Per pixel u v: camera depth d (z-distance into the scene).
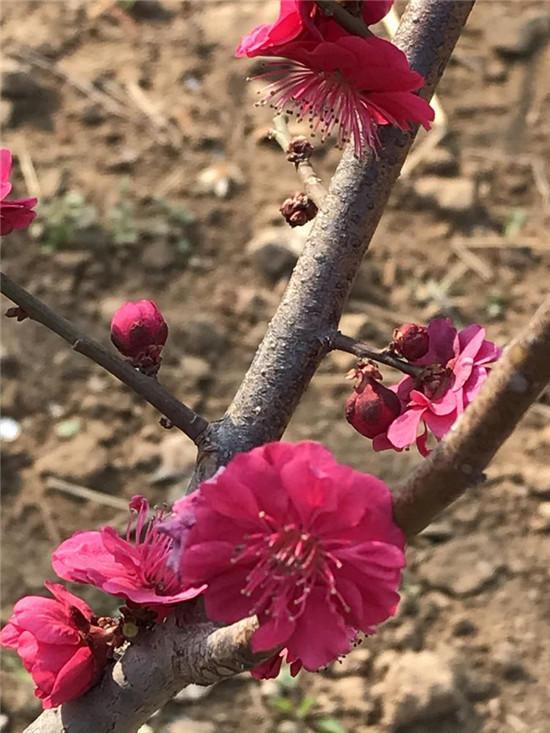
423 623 0.43
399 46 0.20
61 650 0.18
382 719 0.40
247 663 0.15
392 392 0.18
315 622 0.14
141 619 0.18
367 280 0.54
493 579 0.45
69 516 0.45
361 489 0.14
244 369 0.51
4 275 0.18
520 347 0.12
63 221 0.53
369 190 0.19
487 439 0.13
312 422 0.49
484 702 0.41
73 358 0.50
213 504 0.14
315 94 0.18
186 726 0.40
